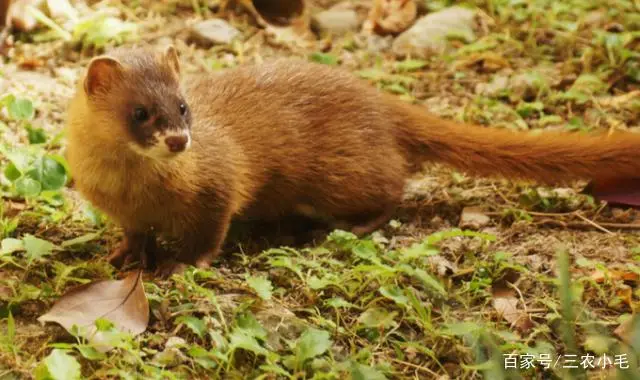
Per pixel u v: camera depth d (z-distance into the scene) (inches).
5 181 365.4
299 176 351.6
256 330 285.9
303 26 513.7
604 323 299.1
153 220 325.4
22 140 397.1
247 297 306.8
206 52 488.1
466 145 368.5
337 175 354.6
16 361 271.9
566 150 363.9
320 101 356.8
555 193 381.1
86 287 294.7
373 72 466.3
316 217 366.6
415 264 326.0
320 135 353.4
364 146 357.4
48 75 460.8
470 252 335.3
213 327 289.3
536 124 432.8
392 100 375.2
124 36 490.6
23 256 330.0
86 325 283.9
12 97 380.5
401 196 369.4
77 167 315.3
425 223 364.8
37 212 350.3
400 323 297.9
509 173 368.8
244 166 336.5
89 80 299.9
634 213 368.2
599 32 500.4
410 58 492.7
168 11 521.3
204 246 330.3
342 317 299.4
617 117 434.9
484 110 440.5
